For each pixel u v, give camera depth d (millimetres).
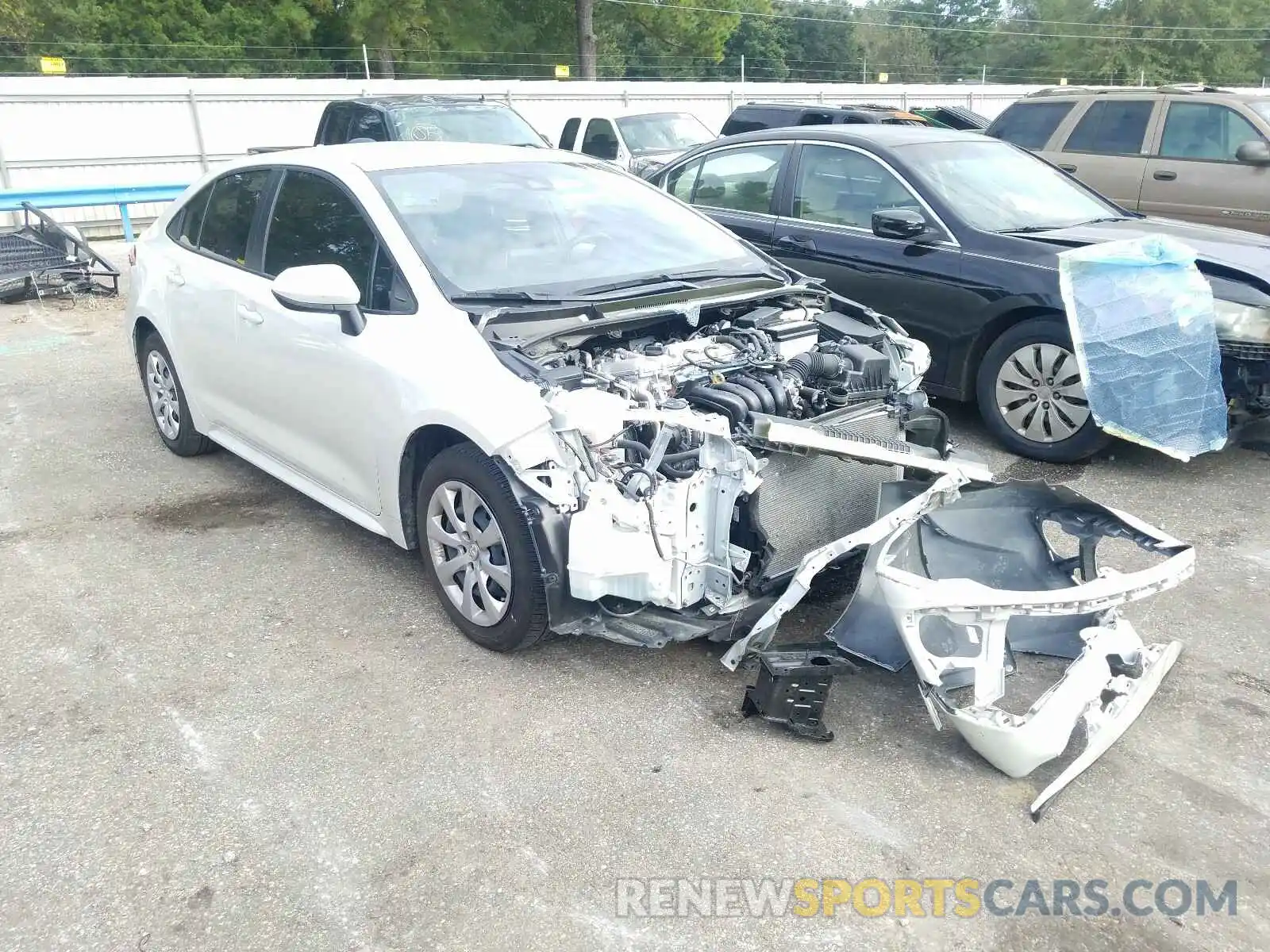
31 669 3709
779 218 6793
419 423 3668
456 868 2758
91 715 3434
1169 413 5215
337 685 3596
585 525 3340
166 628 3988
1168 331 5156
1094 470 5652
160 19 31547
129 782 3098
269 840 2861
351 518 4367
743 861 2781
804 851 2812
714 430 3264
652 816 2945
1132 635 3416
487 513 3633
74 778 3113
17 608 4137
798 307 4430
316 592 4273
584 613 3496
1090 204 6590
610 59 41625
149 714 3439
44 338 8570
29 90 15938
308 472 4559
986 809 2980
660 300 3998
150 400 5934
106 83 16578
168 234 5609
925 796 3035
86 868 2758
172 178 17562
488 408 3416
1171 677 3674
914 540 3432
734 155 7223
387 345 3844
